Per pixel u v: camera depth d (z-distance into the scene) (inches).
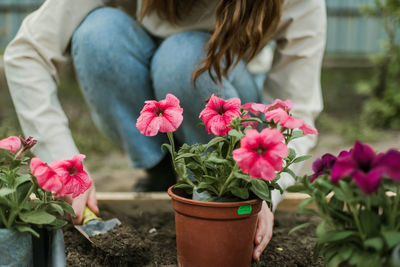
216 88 64.3
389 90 210.5
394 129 203.3
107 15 70.1
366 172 35.3
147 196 74.4
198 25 71.3
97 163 137.7
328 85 287.4
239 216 44.7
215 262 45.9
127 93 71.3
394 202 39.1
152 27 74.9
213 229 45.0
